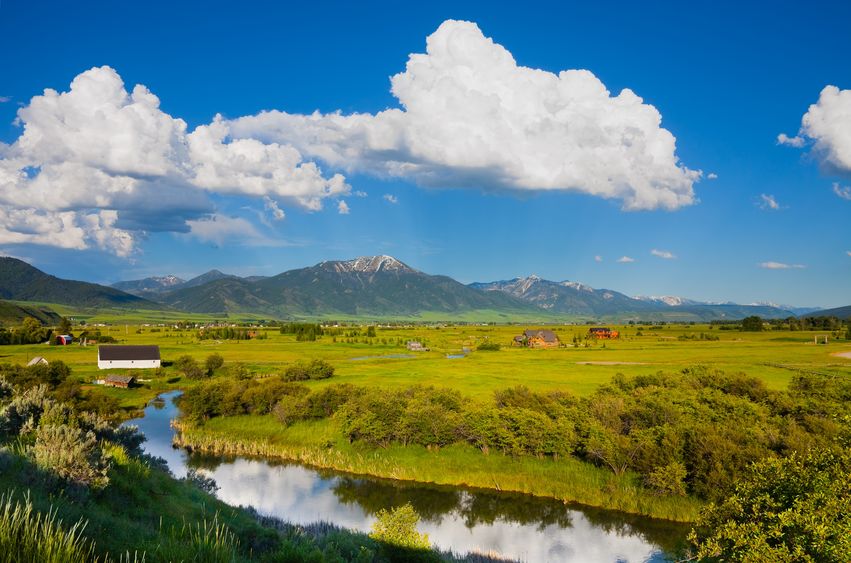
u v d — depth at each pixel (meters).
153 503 30.17
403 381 121.75
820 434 61.84
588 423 67.75
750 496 28.11
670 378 95.62
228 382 102.62
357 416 78.06
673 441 59.25
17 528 14.10
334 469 71.12
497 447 71.62
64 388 92.06
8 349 199.00
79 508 21.59
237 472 69.38
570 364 156.75
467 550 48.22
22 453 26.14
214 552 20.03
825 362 143.88
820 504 23.11
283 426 87.56
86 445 29.28
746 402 73.06
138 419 98.62
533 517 55.88
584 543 49.91
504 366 153.75
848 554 19.92
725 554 27.20
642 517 55.28
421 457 71.88
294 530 39.78
